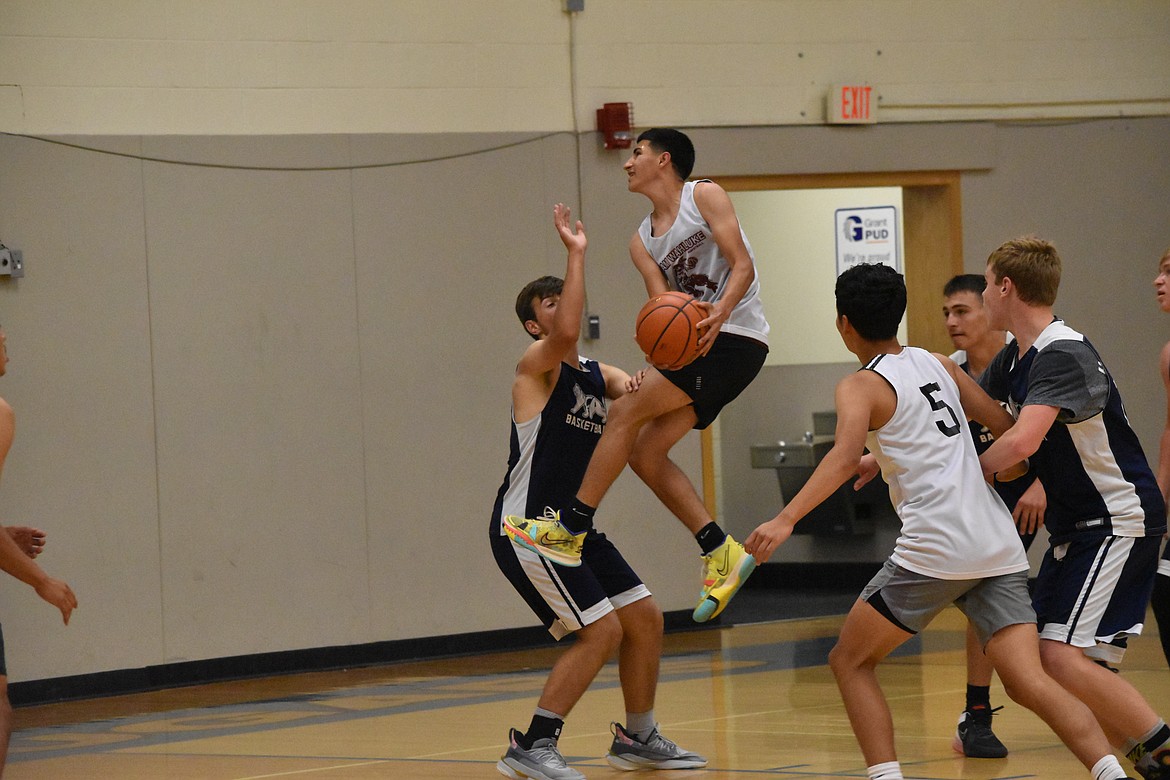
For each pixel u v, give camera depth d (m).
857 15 15.68
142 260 13.16
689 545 15.07
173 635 13.14
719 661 12.74
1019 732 8.84
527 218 14.61
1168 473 7.41
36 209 12.80
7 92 12.78
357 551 13.87
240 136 13.55
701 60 15.20
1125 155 16.48
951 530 6.03
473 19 14.45
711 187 7.68
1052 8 16.28
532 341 14.66
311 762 8.61
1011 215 16.17
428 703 11.16
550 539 7.65
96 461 12.94
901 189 17.47
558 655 13.97
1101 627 6.37
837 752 8.33
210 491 13.34
